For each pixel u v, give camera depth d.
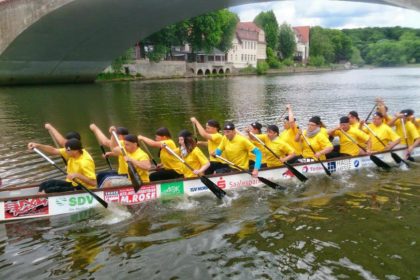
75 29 35.91
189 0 33.31
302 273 5.65
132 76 58.41
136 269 5.76
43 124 18.03
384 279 5.49
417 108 23.53
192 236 6.72
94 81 50.38
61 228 6.97
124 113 21.64
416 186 9.12
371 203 8.12
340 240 6.56
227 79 61.28
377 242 6.48
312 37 134.25
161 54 61.22
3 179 9.99
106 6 32.28
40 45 36.78
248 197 8.49
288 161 9.87
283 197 8.50
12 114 21.08
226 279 5.54
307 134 10.08
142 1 32.28
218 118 19.83
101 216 7.44
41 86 40.62
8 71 38.53
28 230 6.89
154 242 6.52
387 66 155.38
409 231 6.84
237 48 91.06
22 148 13.14
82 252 6.21
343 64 140.75
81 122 18.73
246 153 9.09
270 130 9.55
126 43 43.69
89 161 7.64
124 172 8.32
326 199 8.38
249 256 6.10
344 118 10.37
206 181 8.33
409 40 154.00
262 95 32.12
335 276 5.57
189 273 5.68
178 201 8.18
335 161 10.12
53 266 5.83
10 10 33.44
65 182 7.83
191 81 54.03
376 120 11.05
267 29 105.38
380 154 10.72
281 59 112.69
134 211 7.68
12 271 5.70
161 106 24.66
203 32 65.44
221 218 7.43
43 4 32.09
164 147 8.40
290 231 6.89
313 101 27.34
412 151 11.47
